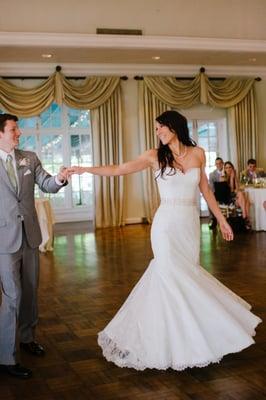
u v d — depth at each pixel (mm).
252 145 12586
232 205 9758
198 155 3381
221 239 8641
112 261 7117
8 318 3141
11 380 3139
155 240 3268
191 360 2994
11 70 10805
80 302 4965
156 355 3045
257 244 7980
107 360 3371
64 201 12047
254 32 10898
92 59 10891
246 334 3092
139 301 3256
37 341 3844
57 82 10977
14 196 3172
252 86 12539
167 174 3295
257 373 3088
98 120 11383
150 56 10852
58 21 9766
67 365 3342
